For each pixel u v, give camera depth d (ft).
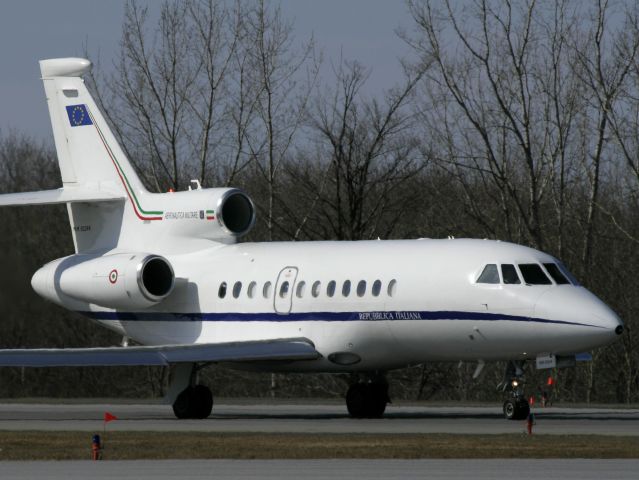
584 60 518.78
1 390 626.23
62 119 386.93
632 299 533.55
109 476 180.34
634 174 543.39
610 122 511.40
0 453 219.00
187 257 367.86
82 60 384.47
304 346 334.44
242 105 575.38
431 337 318.24
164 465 196.24
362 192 549.13
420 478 175.22
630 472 182.29
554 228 563.89
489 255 312.71
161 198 373.40
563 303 300.81
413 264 321.93
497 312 306.76
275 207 606.14
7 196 375.86
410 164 566.36
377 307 324.39
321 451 215.92
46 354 320.70
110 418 262.26
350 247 341.21
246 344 329.93
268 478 176.24
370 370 337.11
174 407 334.85
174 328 365.61
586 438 239.71
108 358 322.96
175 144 578.66
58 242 474.49
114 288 358.23
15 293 435.12
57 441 241.35
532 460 201.57
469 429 273.75
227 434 256.52
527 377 522.06
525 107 521.24
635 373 531.09
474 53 526.16
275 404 417.08
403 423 299.38
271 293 346.13
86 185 383.65
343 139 561.43
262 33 572.92
